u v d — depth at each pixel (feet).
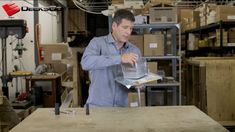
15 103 14.85
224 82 12.66
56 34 32.09
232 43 14.70
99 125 4.89
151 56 14.23
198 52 19.67
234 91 12.67
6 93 14.48
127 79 6.13
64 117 5.49
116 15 6.76
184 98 17.06
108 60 6.08
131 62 6.04
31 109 15.19
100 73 6.93
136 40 14.17
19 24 14.32
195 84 14.17
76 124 4.97
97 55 6.63
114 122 5.06
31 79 18.22
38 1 24.13
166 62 16.60
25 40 21.89
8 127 11.28
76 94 13.38
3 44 14.79
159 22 14.24
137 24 14.21
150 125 4.85
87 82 14.24
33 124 5.01
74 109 6.18
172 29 15.30
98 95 6.96
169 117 5.39
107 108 6.24
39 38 23.21
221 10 14.65
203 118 5.30
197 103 13.89
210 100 12.69
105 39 7.12
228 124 12.55
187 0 24.18
